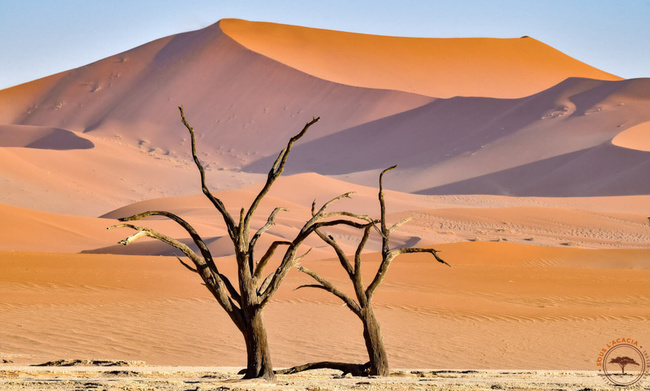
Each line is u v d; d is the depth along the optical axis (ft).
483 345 70.33
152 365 53.88
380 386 34.60
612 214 343.26
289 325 76.13
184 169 542.98
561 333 77.36
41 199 426.92
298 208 356.18
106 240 262.26
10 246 243.19
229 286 38.55
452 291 110.63
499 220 325.62
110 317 77.15
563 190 481.87
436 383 36.83
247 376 38.06
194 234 38.06
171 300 88.63
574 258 197.77
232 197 358.64
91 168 492.95
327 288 44.70
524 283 121.90
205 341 67.41
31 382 32.96
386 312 87.15
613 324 83.15
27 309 80.43
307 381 38.29
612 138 516.73
